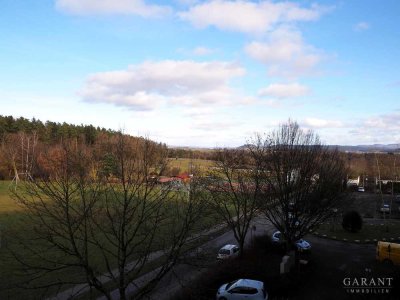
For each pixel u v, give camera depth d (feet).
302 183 81.87
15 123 314.35
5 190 185.37
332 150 111.65
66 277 69.62
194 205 53.78
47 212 39.27
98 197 43.06
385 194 252.21
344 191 108.88
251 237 110.93
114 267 76.48
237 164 98.68
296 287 72.18
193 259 53.47
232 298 60.85
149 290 38.50
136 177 42.16
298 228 83.20
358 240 119.03
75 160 43.80
